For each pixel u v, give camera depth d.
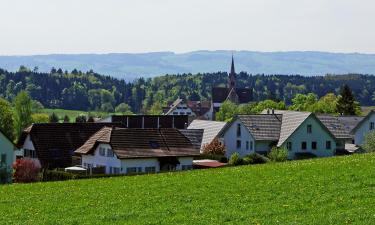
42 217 44.47
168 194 51.50
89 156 110.19
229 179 58.72
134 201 49.16
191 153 108.38
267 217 39.12
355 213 38.19
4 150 102.50
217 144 132.50
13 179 93.88
